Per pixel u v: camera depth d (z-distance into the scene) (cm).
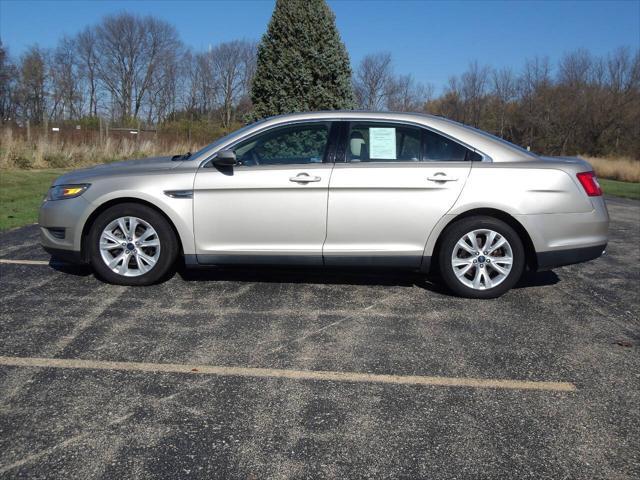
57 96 5909
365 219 475
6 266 569
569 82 5344
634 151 4912
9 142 1650
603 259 659
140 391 320
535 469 255
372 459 260
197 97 6150
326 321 432
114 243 498
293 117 495
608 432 285
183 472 249
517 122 5556
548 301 489
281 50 1162
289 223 479
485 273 484
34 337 391
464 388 329
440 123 488
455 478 248
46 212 502
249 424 288
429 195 471
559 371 353
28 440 271
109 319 427
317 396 318
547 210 472
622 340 404
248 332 407
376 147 483
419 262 482
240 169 481
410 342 395
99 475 246
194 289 503
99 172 504
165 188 482
